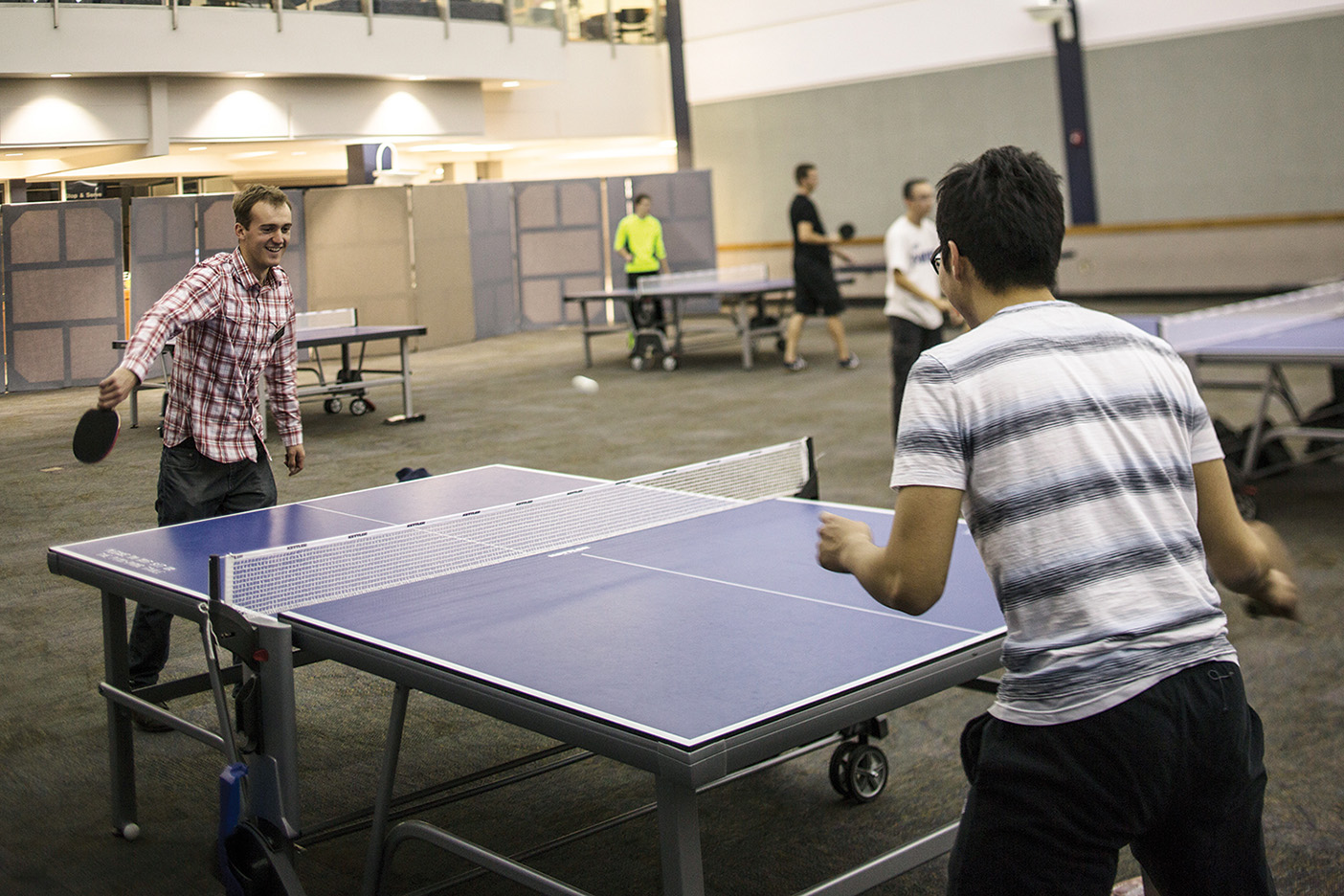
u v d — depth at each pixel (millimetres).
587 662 1855
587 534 2771
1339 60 11992
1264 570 1495
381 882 2172
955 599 2168
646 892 2396
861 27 15047
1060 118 13859
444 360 11508
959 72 14453
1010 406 1362
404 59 12422
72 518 5469
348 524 2928
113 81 11125
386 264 12094
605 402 8539
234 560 2207
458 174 17219
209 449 3174
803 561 2479
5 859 2562
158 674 3318
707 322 14625
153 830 2699
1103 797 1318
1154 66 13125
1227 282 13109
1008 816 1364
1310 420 5996
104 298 10195
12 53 10305
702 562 2496
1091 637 1324
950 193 1501
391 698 3480
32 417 8477
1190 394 1468
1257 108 12578
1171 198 13312
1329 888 2295
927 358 1425
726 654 1885
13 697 3451
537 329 14305
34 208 9852
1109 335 1434
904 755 3004
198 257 10883
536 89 14797
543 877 1835
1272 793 2689
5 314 9875
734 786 2885
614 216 14461
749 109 16141
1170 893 1464
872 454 6375
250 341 3162
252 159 14688
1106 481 1355
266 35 11477
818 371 9758
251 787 2049
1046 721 1329
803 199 9617
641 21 15961
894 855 1978
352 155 12562
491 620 2104
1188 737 1324
